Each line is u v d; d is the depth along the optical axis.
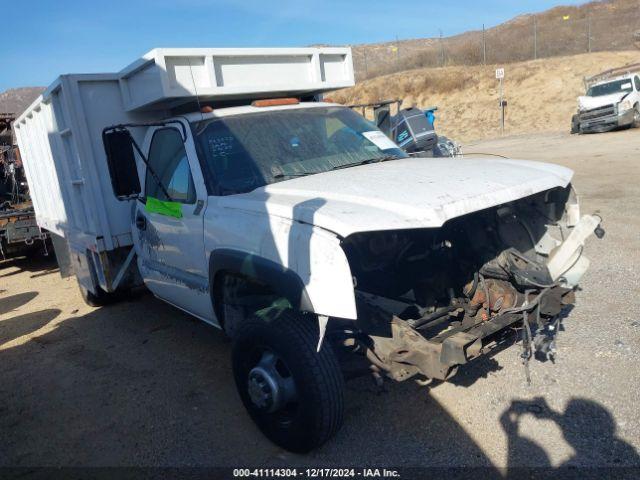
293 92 5.35
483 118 30.34
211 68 4.55
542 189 3.55
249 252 3.43
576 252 3.66
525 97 29.92
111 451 3.78
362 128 4.90
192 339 5.64
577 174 12.17
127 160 4.25
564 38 40.25
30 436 4.13
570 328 4.62
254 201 3.55
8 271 10.74
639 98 20.02
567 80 29.27
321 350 3.15
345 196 3.33
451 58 41.59
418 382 4.06
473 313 3.59
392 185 3.44
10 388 5.04
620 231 7.34
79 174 5.72
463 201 3.15
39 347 6.01
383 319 3.19
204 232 3.91
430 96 34.06
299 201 3.36
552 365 4.07
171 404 4.32
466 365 4.22
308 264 2.98
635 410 3.45
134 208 5.19
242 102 5.25
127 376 4.93
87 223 6.00
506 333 3.55
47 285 9.09
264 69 4.94
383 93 36.03
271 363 3.38
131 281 5.83
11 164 11.16
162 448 3.73
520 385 3.88
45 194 8.10
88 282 6.64
